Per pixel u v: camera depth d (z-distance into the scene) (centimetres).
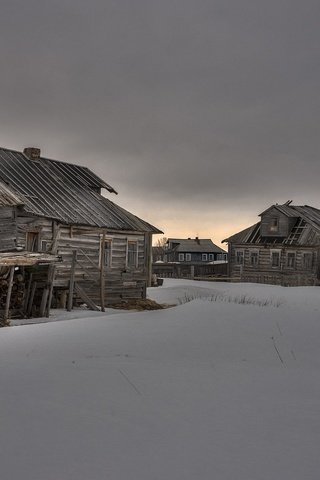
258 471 427
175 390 693
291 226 4759
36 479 409
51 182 2778
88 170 3181
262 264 4797
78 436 508
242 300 2388
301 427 539
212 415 580
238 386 720
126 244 2767
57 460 447
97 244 2600
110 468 431
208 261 8975
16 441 494
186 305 1816
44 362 893
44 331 1346
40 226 2350
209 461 447
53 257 1928
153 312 1756
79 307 2416
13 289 2030
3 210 2272
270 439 502
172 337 1211
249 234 5016
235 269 4969
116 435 512
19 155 2905
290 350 1069
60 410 595
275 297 2916
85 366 851
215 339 1188
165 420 561
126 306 2566
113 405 617
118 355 975
